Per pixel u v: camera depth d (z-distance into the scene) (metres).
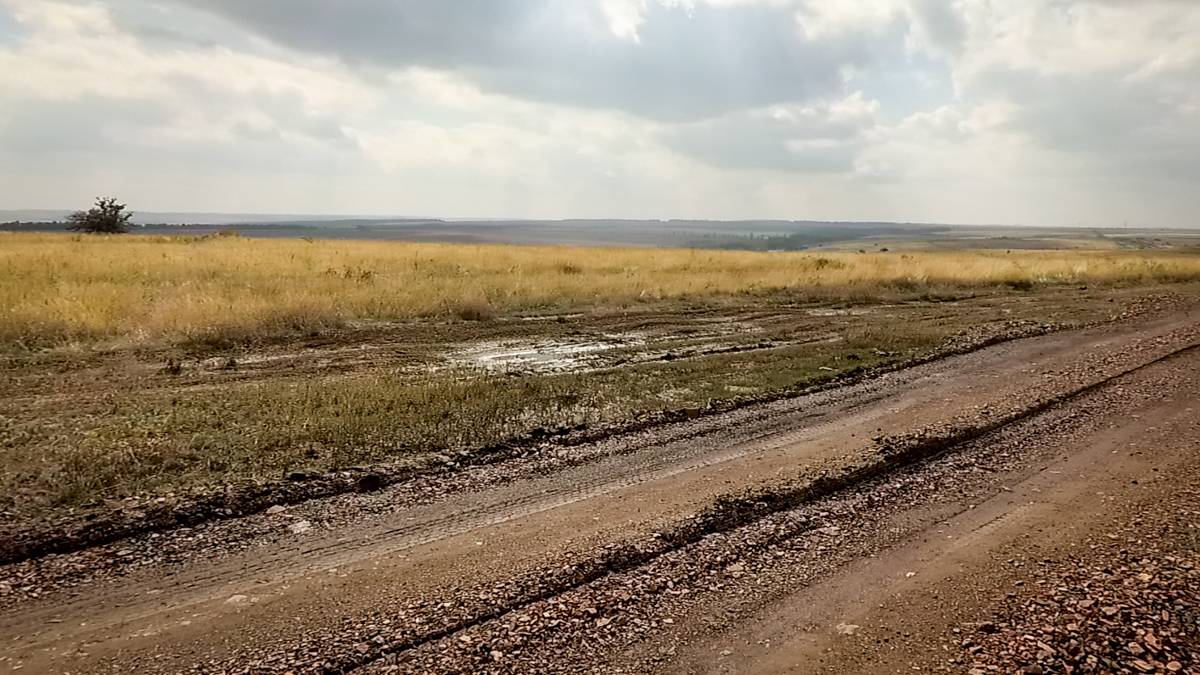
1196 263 32.12
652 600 3.57
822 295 19.23
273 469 5.15
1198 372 8.95
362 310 13.41
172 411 6.53
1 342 9.66
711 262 27.14
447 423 6.39
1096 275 26.05
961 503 4.89
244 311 11.48
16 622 3.27
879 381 8.87
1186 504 4.71
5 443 5.49
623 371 9.15
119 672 2.91
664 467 5.64
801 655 3.11
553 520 4.54
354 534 4.31
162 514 4.38
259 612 3.39
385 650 3.09
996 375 9.09
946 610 3.47
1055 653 3.07
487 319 13.85
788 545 4.23
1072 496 4.95
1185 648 3.11
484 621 3.34
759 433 6.62
